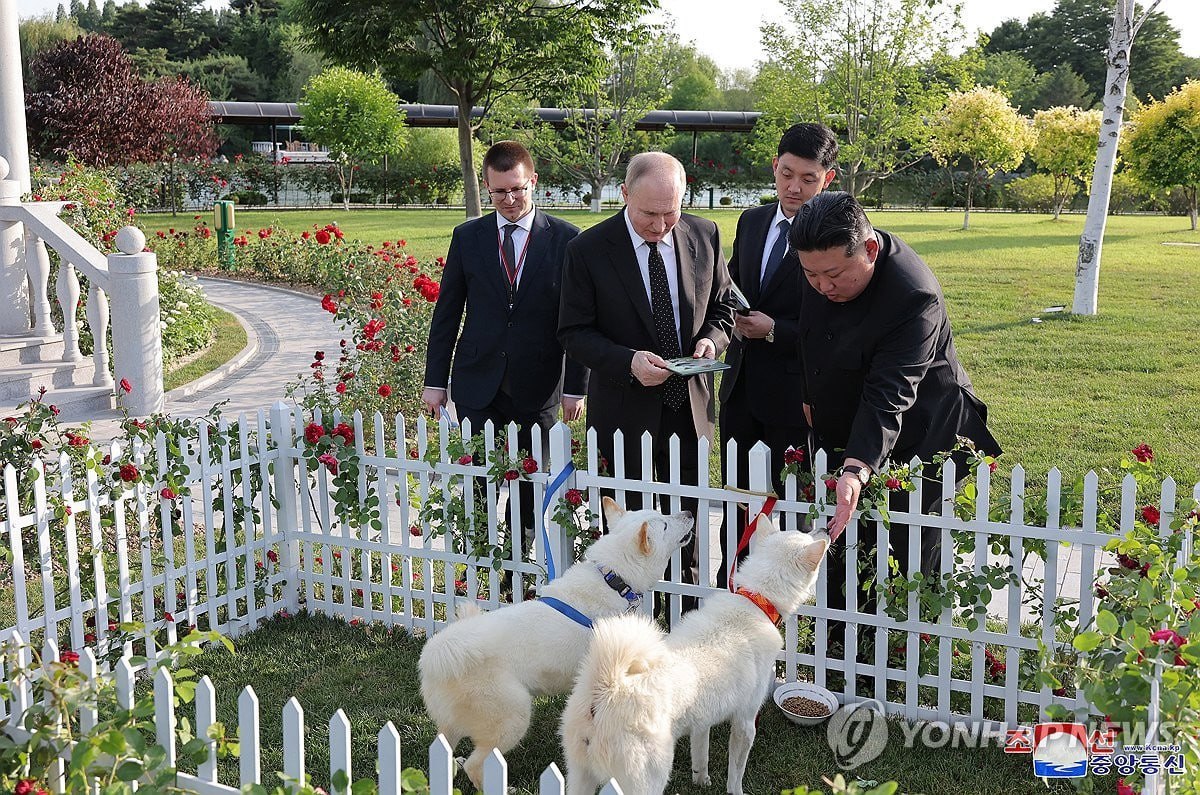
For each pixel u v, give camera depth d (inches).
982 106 1177.4
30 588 205.3
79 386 360.5
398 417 199.2
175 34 2637.8
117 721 104.3
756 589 146.9
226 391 418.9
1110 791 144.7
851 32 1035.9
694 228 194.4
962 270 761.6
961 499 158.1
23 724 117.3
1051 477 151.9
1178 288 660.1
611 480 183.8
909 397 154.3
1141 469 156.2
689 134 2048.5
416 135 1692.9
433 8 630.5
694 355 185.8
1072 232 1119.0
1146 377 418.0
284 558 215.8
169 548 192.5
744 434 199.5
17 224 361.7
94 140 1201.4
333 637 204.4
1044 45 2556.6
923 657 169.3
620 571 154.3
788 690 173.8
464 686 144.7
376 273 574.9
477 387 219.8
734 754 147.6
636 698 123.3
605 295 189.2
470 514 196.4
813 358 166.2
